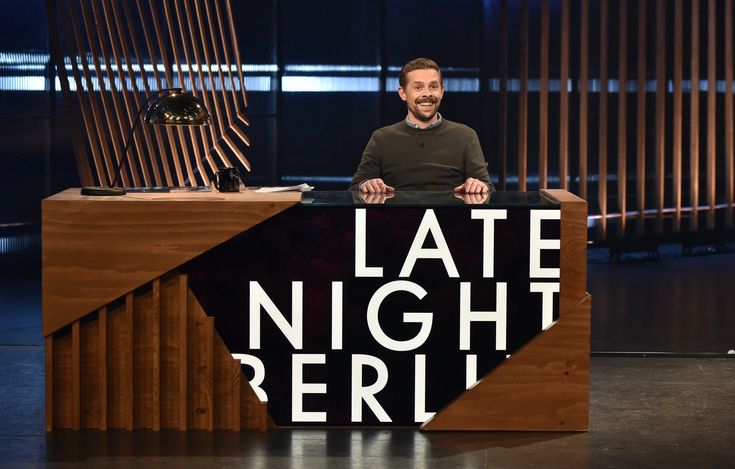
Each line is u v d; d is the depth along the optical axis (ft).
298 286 12.23
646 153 28.78
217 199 12.13
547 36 26.73
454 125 15.43
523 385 12.28
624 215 27.86
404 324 12.25
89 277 12.09
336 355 12.30
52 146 25.12
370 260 12.17
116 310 12.32
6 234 24.99
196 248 12.08
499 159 27.12
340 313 12.25
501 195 13.30
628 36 28.04
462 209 12.12
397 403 12.36
